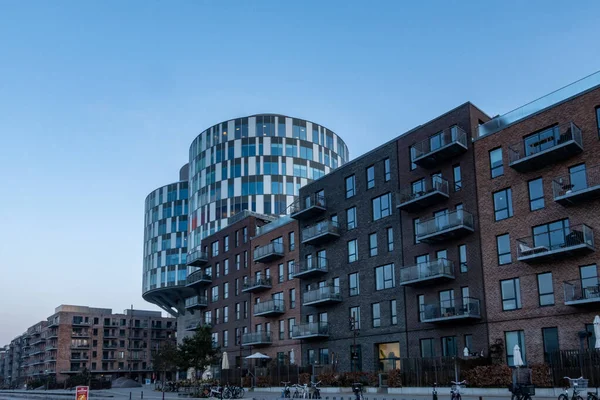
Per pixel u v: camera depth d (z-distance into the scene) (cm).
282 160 9112
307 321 5478
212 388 4738
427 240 4250
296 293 5728
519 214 3753
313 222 5597
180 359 6291
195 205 9606
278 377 5312
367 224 4928
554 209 3566
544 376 3250
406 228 4547
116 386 11425
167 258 11019
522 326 3622
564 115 3609
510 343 3694
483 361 3691
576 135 3466
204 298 7469
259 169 9025
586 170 3403
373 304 4753
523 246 3628
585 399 2644
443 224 4084
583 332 3061
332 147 9875
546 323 3497
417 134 4578
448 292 4147
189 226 9794
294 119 9444
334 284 5191
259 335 6016
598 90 3462
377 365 4638
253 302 6419
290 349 5688
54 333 13912
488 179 3978
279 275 6053
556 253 3422
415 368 3959
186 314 10712
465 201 4109
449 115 4331
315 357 5306
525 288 3647
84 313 13950
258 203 8862
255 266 6519
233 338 6712
